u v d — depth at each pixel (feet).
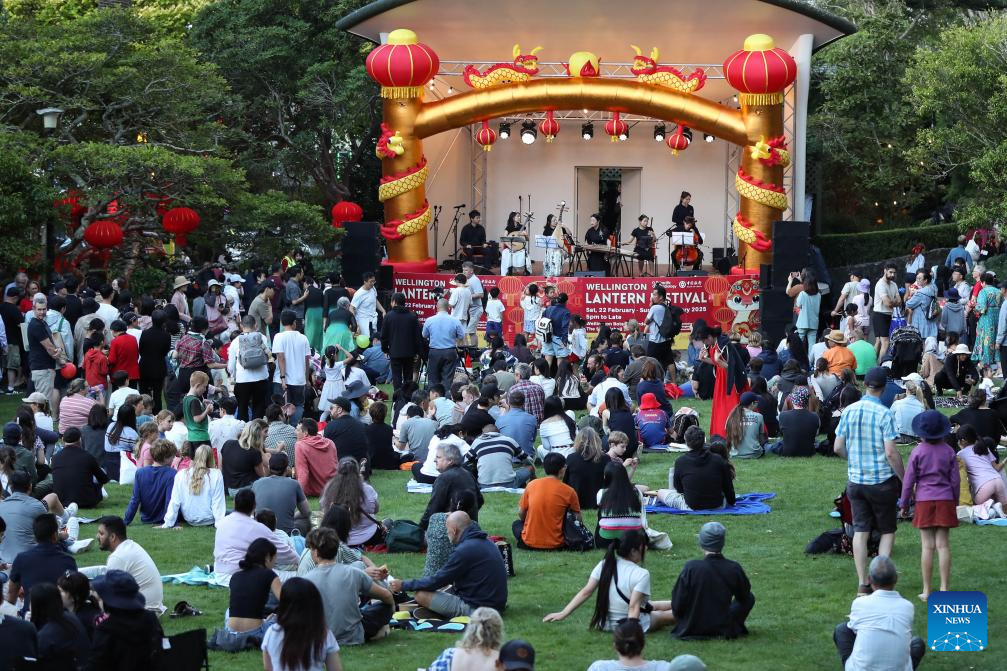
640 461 60.44
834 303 115.24
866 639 31.37
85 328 72.69
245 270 109.60
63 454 51.62
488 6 102.27
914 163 115.44
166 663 31.50
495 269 114.32
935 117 121.60
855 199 139.33
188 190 100.99
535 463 59.21
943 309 80.53
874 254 126.00
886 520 39.93
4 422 68.08
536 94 101.50
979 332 76.59
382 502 52.65
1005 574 42.55
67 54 97.30
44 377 68.49
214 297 84.12
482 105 102.12
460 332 72.84
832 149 127.95
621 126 102.89
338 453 55.47
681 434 63.00
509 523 48.75
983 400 54.08
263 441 51.98
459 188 122.21
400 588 39.27
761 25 103.86
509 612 38.86
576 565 43.86
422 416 60.29
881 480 39.81
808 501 52.85
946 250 124.67
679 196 123.85
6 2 134.51
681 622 36.68
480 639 28.89
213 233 109.70
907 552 45.32
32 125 102.73
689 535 47.73
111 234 94.68
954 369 74.02
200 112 111.24
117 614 31.04
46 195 87.97
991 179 107.14
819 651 35.45
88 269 102.78
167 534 48.06
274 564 40.27
